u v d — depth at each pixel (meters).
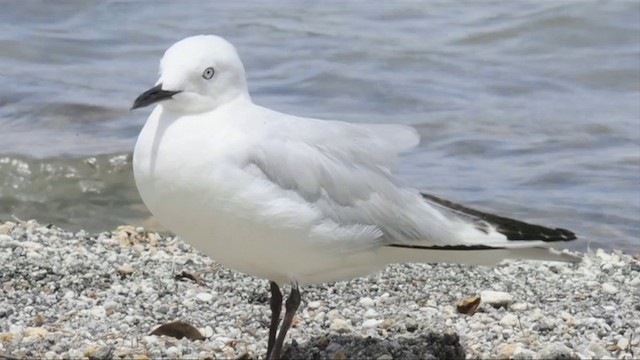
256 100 23.23
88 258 14.20
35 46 25.94
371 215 10.28
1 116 21.69
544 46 26.64
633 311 12.48
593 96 23.89
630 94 24.06
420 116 22.39
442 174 19.69
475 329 11.73
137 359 10.59
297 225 9.88
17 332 11.28
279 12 28.62
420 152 20.80
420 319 12.00
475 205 18.17
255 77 24.52
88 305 12.34
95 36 26.81
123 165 19.08
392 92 23.69
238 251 10.06
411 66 25.19
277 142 9.96
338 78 24.36
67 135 20.59
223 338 11.39
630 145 21.00
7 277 13.13
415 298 12.94
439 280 13.74
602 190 18.94
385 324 11.75
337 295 13.01
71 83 23.52
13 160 18.91
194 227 9.95
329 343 11.13
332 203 10.10
